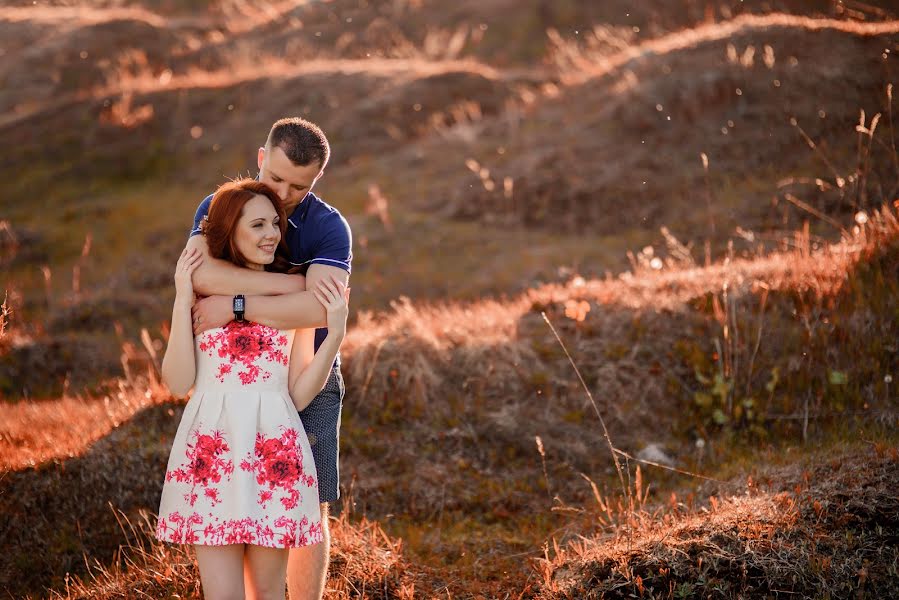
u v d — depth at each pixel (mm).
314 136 3498
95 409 6188
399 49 19703
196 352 3404
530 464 5508
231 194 3395
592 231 10586
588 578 3822
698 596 3559
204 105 14703
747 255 8812
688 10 20250
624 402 5875
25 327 9359
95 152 13734
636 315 6348
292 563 3549
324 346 3438
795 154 10414
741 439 5562
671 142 11320
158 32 20297
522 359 6152
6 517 4824
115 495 5020
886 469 4195
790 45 11984
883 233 6617
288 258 3625
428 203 11828
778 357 5922
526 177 11594
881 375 5684
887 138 9969
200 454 3268
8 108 17422
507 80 15688
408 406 5895
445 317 6840
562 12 21344
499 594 4145
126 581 4242
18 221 12148
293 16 22047
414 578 4246
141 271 10664
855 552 3664
